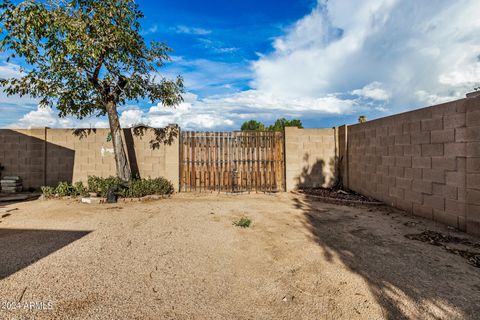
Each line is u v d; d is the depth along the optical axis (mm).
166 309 2510
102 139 9633
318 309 2539
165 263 3529
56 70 7273
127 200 7707
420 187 5934
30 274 3143
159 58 8898
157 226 5238
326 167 10227
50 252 3838
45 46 6926
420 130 5906
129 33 7848
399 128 6652
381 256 3762
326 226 5305
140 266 3422
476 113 4523
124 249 4004
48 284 2916
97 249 3980
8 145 9648
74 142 9688
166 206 7152
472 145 4602
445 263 3498
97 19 7195
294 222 5613
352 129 9297
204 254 3852
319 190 9672
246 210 6766
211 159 9664
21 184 9547
